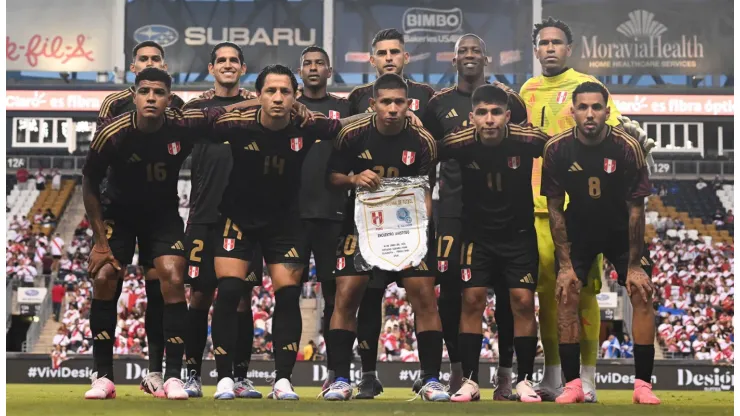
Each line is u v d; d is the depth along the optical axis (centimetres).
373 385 758
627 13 2592
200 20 2603
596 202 652
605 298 2062
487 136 634
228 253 642
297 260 652
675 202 2786
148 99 603
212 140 639
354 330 669
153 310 698
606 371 1734
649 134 2620
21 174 2766
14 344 2222
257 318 2025
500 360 729
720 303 2273
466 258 666
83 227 2617
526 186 660
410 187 646
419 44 2573
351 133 646
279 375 645
